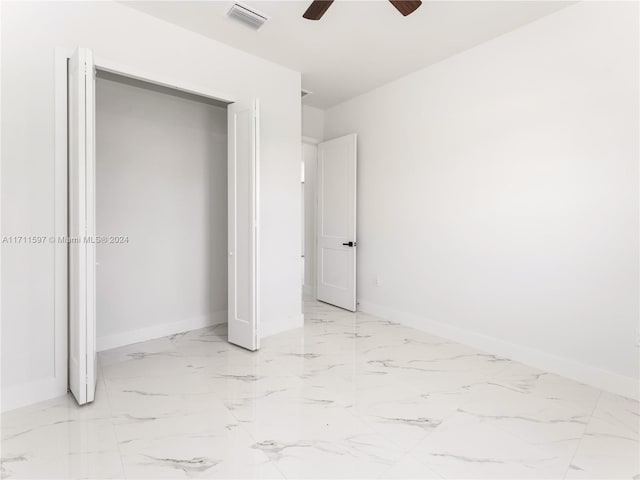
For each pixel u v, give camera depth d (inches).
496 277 119.0
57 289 88.5
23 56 83.2
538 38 106.0
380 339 133.4
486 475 62.8
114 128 123.0
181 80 110.8
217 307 153.3
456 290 131.3
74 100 84.0
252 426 77.1
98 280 121.1
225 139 153.3
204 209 147.8
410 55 129.0
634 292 90.3
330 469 64.1
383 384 97.3
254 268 117.6
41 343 86.7
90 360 83.8
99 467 63.9
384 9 100.3
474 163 124.0
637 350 90.0
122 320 126.8
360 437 73.6
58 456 66.6
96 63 94.4
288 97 139.8
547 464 65.8
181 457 66.9
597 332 96.7
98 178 120.1
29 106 84.0
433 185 137.9
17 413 81.0
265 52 126.6
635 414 83.0
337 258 179.2
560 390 94.7
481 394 92.1
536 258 108.7
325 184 185.0
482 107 120.9
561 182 102.5
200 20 106.9
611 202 93.4
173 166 138.2
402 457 67.5
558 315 104.4
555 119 103.1
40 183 85.7
